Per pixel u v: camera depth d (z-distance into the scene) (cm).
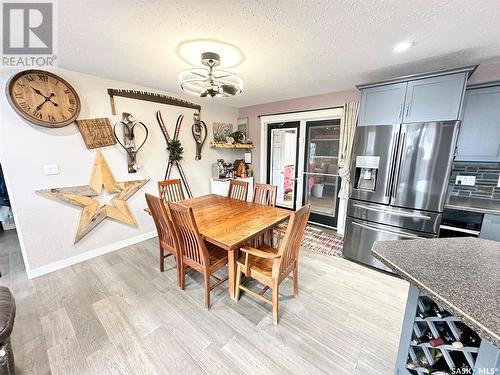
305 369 134
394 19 141
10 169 207
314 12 135
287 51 189
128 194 296
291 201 420
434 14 135
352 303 192
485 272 90
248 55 197
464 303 71
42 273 232
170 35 164
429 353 95
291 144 403
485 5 125
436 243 119
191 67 226
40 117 215
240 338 155
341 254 283
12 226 358
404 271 91
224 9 133
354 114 303
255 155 446
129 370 132
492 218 186
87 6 129
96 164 263
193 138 377
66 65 221
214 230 180
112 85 270
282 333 160
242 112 451
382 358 141
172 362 137
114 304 188
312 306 188
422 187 211
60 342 150
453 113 195
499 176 224
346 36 164
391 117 226
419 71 236
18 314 175
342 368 135
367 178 246
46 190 227
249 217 212
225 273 238
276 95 345
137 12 136
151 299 194
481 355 76
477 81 223
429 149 204
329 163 362
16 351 144
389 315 178
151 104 312
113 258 269
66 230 246
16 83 200
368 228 244
